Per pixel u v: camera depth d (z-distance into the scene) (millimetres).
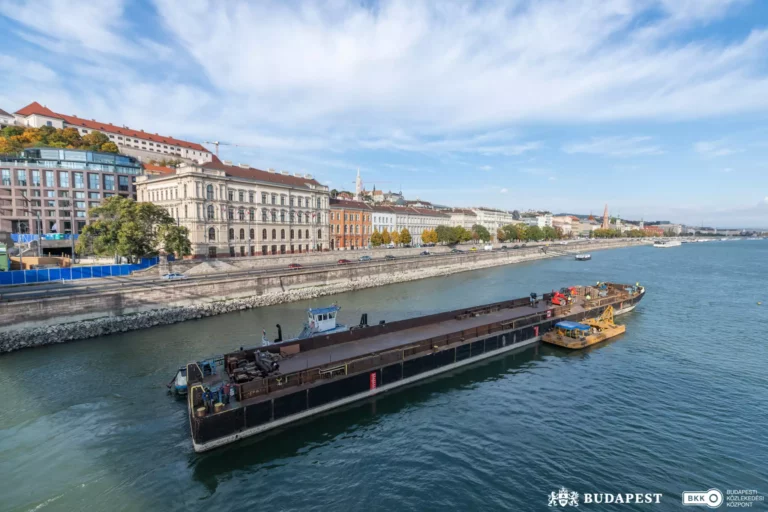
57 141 110812
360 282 73000
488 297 64312
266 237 84500
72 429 22031
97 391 26688
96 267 52031
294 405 23219
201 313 48531
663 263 124312
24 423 22594
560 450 20828
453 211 182500
